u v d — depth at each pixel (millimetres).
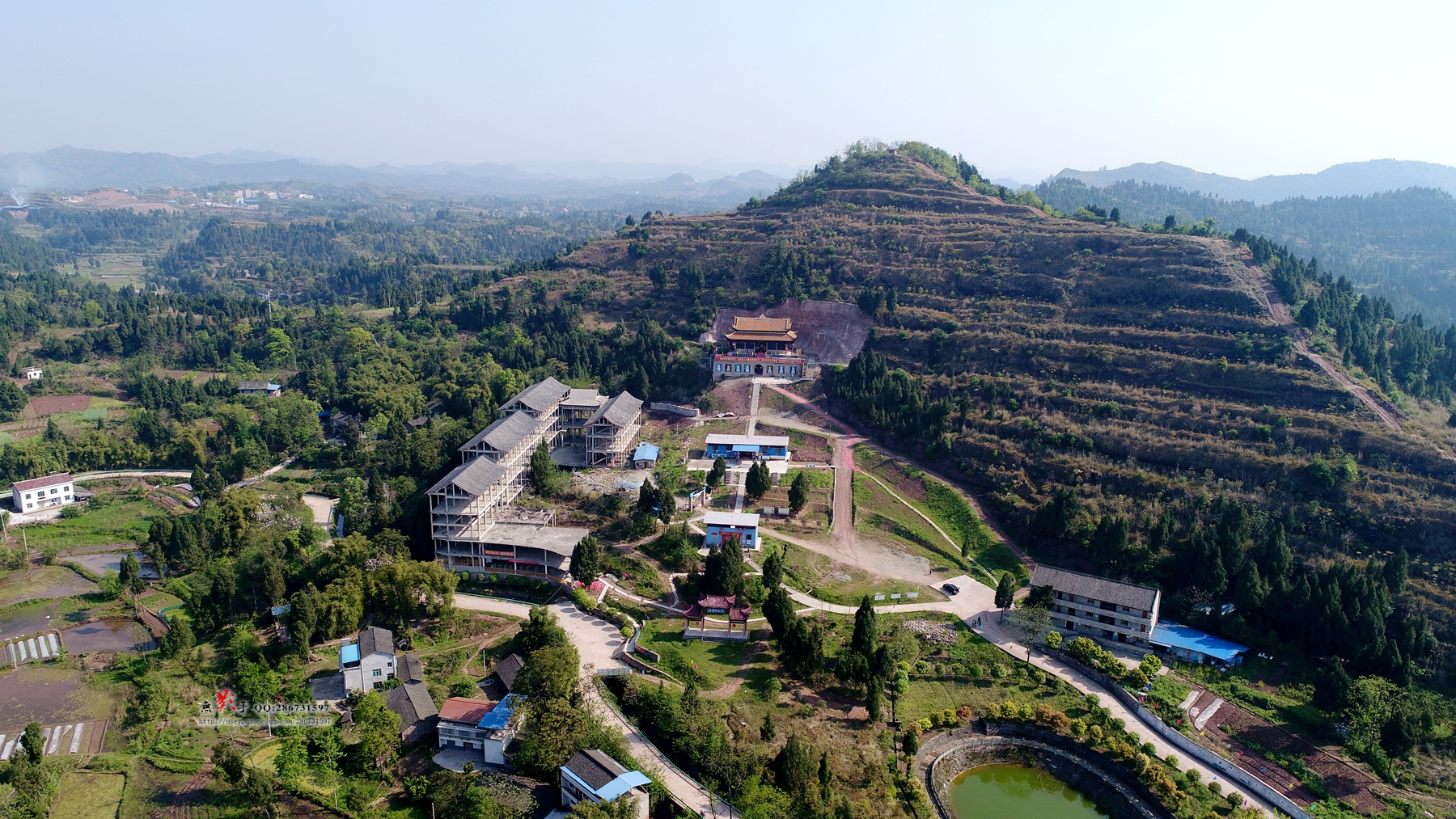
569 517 165375
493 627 135625
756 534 152625
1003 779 112875
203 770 103125
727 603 134125
